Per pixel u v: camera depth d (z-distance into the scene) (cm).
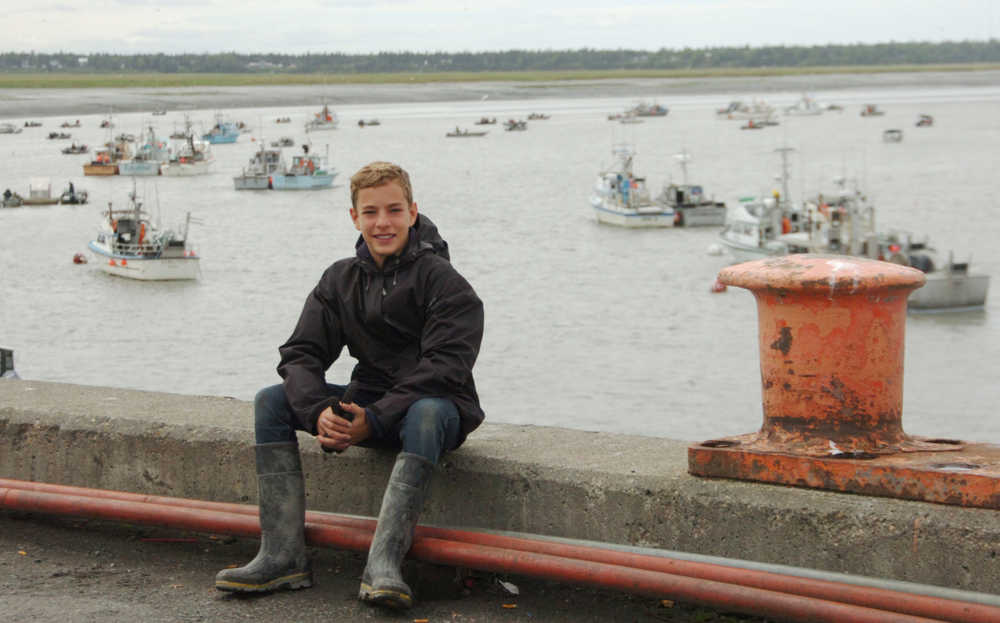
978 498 315
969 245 4731
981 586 310
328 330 381
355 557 405
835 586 315
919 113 16750
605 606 362
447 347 363
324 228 5859
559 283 4153
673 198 6038
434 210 6475
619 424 2391
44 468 460
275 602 361
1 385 509
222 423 436
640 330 3328
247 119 17675
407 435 356
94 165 9300
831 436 346
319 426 353
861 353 341
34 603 358
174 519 391
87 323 3597
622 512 364
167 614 349
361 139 13338
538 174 8669
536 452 396
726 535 346
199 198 7519
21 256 4984
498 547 361
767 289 345
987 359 2983
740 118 16188
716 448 356
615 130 14100
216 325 3553
